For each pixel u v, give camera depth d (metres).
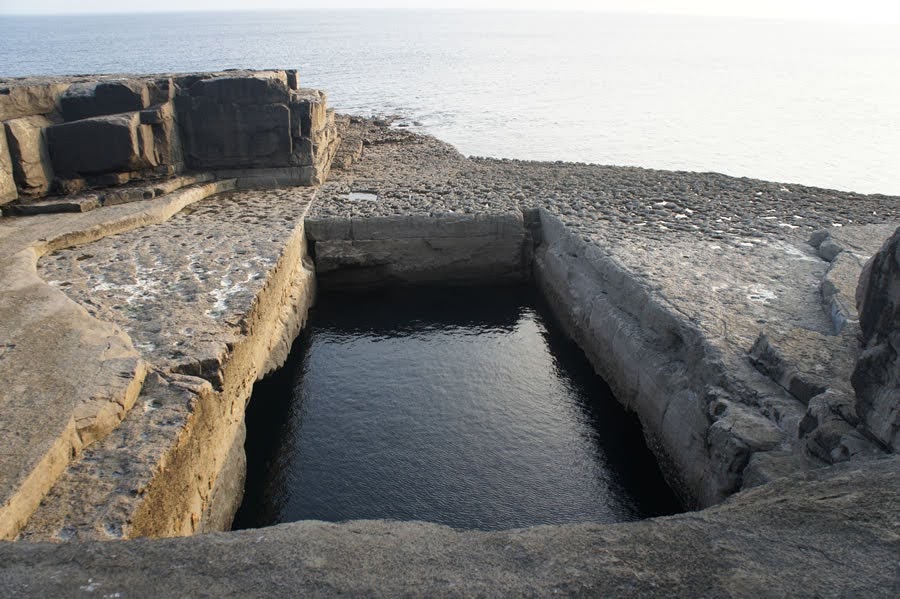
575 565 4.86
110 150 16.89
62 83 17.95
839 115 44.16
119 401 7.88
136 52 118.38
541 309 17.06
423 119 43.88
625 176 22.56
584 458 11.42
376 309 16.83
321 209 17.75
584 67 86.62
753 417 8.74
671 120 42.69
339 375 13.87
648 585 4.61
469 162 25.92
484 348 15.13
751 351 9.80
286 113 19.53
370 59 104.56
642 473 11.12
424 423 12.30
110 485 6.82
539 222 18.11
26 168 15.73
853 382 7.19
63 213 15.76
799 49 132.00
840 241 14.19
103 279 12.35
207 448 8.73
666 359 11.24
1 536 5.88
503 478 10.95
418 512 10.21
